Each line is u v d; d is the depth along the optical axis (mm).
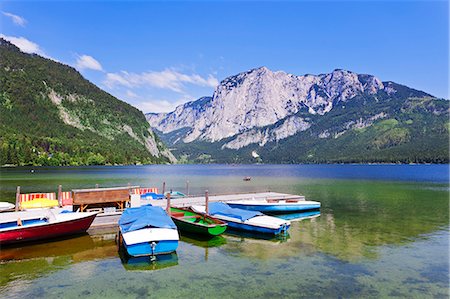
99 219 28703
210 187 75312
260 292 16703
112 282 18000
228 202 41906
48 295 16328
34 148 198375
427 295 16438
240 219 29938
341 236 28266
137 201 32094
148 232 22344
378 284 17719
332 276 18812
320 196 57344
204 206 35062
